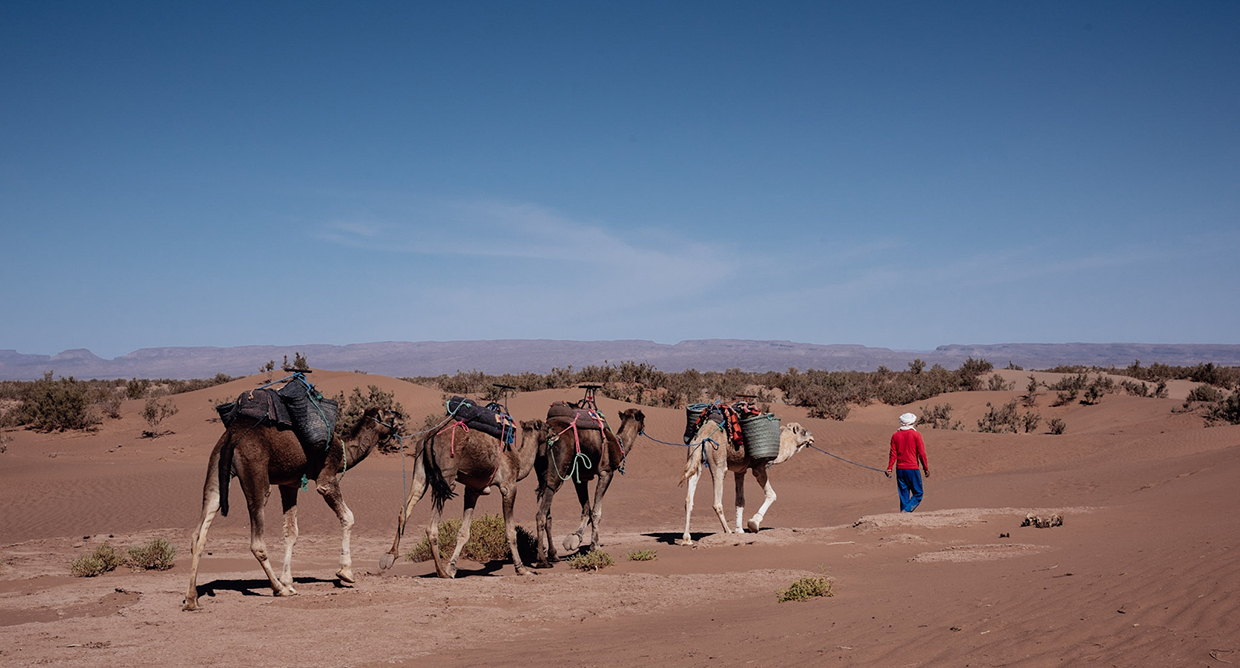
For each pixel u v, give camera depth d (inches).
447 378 3058.6
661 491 1163.3
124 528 836.6
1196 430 1365.7
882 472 1300.4
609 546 671.8
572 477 581.9
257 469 406.3
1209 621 232.2
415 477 485.1
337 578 481.7
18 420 1969.7
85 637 330.3
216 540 752.3
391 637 334.0
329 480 442.3
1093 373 3447.3
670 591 438.9
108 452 1601.9
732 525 879.7
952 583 388.8
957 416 2199.8
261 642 323.6
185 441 1724.9
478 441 484.1
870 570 485.7
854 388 2566.4
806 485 1246.9
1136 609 259.4
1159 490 840.3
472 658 296.5
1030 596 311.6
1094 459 1253.1
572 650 302.4
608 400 1914.4
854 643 271.0
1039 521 622.8
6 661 291.9
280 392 414.9
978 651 237.6
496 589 442.0
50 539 764.6
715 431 652.7
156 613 377.4
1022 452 1357.0
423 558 600.4
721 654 277.3
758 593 430.9
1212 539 398.9
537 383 2591.0
